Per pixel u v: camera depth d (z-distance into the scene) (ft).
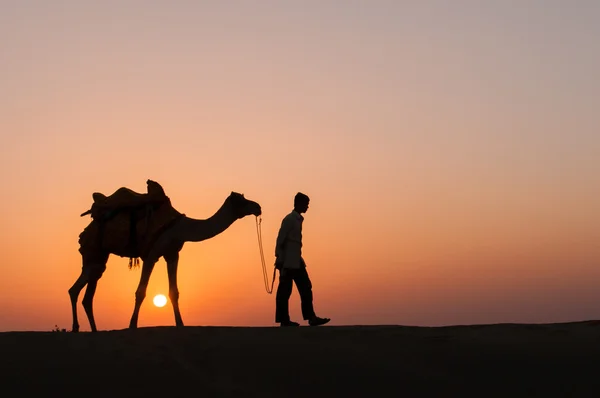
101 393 27.63
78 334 34.01
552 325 35.06
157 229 41.47
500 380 28.02
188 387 27.94
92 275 43.70
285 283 41.04
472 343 31.48
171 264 42.93
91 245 43.29
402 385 27.86
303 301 41.32
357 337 32.65
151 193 42.45
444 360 29.81
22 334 34.06
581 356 29.63
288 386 28.02
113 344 32.22
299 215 41.65
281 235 41.01
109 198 43.45
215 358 30.37
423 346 31.30
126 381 28.48
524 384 27.63
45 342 32.68
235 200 43.11
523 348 30.76
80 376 28.96
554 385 27.45
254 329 34.60
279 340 32.35
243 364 29.78
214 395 27.32
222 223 42.88
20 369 29.60
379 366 29.37
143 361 30.12
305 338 32.68
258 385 28.14
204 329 34.73
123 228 41.88
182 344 32.14
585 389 27.07
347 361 29.86
